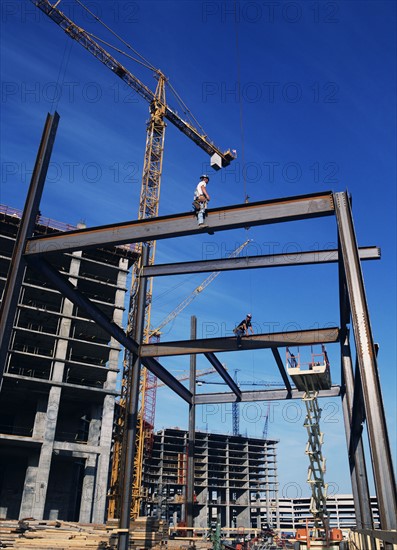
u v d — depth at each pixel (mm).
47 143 16625
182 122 97062
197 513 192750
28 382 65000
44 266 16938
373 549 10961
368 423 10977
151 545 30422
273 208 14711
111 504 76375
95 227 16328
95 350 75125
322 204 14219
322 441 24609
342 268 17094
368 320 12125
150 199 92188
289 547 53781
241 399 29141
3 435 60719
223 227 15094
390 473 10383
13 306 14984
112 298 82938
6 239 73188
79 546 29109
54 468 71562
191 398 30188
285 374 26172
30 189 16297
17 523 36531
